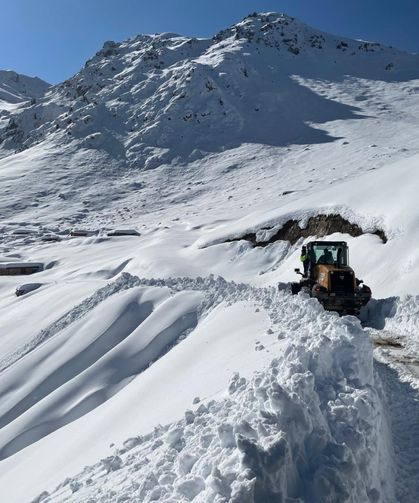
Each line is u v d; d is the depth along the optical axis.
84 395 13.27
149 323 15.52
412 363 8.52
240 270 26.23
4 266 36.47
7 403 14.39
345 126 84.00
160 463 5.17
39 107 135.38
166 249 32.19
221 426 4.25
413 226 18.14
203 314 15.23
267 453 3.51
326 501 3.53
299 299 12.05
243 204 54.56
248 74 112.25
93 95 117.62
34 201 69.88
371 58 128.12
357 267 18.66
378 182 23.91
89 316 17.48
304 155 73.44
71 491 6.27
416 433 5.73
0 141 134.38
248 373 7.29
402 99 97.56
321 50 134.12
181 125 93.62
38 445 11.02
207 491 3.54
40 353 16.30
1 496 8.80
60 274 32.56
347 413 4.59
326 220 24.59
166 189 71.69
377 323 12.77
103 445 8.32
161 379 10.69
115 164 85.25
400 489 4.66
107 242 43.19
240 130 90.12
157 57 128.62
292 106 97.81
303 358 5.62
